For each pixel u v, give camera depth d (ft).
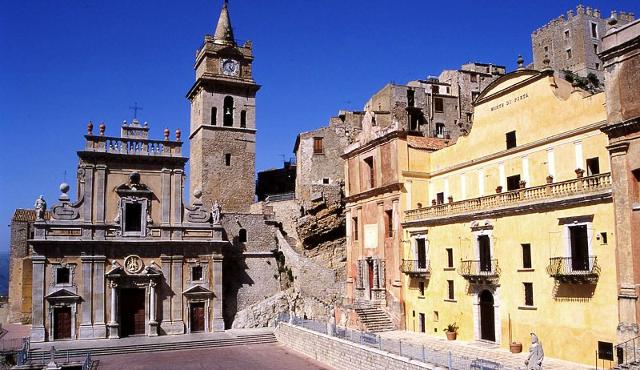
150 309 185.16
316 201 221.46
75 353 158.71
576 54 250.57
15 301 221.05
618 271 97.30
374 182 179.93
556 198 112.37
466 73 243.60
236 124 244.63
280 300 205.05
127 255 185.78
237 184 241.35
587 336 104.88
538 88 127.65
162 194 193.88
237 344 177.88
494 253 128.88
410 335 152.56
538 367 90.79
